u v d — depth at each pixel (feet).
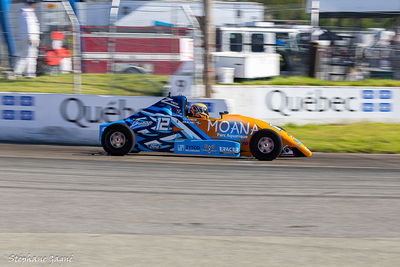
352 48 85.30
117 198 35.45
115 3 82.99
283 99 74.64
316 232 28.78
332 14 98.02
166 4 84.53
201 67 72.95
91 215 31.27
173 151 51.85
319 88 75.20
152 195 36.50
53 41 78.23
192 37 82.43
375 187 41.14
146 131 52.44
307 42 87.97
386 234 28.73
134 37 82.94
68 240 26.45
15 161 48.32
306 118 75.46
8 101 63.62
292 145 51.75
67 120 62.80
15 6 77.05
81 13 83.15
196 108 53.42
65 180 40.60
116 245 25.82
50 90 73.15
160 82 79.66
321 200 36.40
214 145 51.06
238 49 89.56
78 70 70.59
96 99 62.28
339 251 25.61
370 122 77.05
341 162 52.90
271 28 88.89
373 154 59.52
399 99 77.41
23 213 31.45
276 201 35.73
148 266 23.04
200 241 26.73
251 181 41.93
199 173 44.57
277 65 88.12
